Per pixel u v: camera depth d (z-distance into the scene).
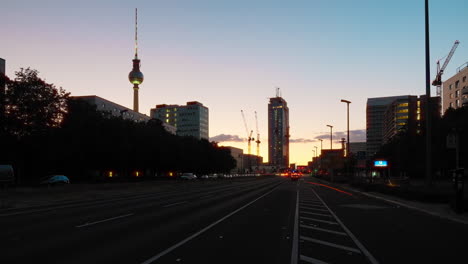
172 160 73.06
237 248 8.89
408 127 69.75
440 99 113.31
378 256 8.19
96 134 49.38
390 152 83.06
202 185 55.47
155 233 10.98
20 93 40.56
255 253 8.37
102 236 10.42
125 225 12.63
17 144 41.91
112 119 53.78
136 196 30.02
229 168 124.56
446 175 63.09
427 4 23.38
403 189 25.50
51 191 31.69
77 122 47.25
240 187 47.84
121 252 8.34
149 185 50.22
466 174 50.84
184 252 8.39
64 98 45.34
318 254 8.34
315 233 11.20
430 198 21.11
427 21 23.28
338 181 59.19
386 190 28.91
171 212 16.92
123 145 52.16
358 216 15.70
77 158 50.66
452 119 49.16
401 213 16.88
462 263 7.66
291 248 8.96
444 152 49.25
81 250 8.55
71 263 7.35
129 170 71.38
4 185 34.81
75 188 35.03
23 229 11.77
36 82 41.69
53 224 12.91
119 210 17.89
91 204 21.98
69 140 46.50
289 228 12.17
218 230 11.64
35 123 40.56
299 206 20.31
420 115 149.25
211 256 8.03
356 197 27.84
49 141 43.66
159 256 7.97
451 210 17.11
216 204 21.45
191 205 20.73
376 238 10.41
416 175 75.94
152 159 65.19
